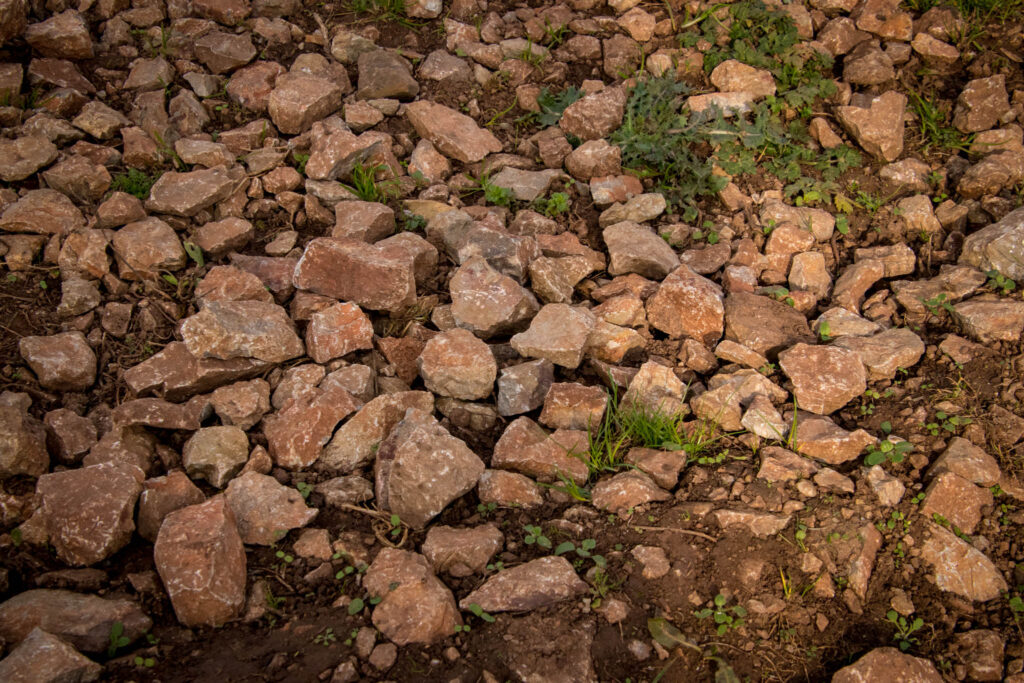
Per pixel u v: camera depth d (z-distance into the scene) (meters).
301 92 4.69
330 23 5.32
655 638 2.82
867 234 4.38
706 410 3.54
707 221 4.48
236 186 4.37
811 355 3.60
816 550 3.04
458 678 2.67
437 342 3.63
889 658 2.77
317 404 3.40
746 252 4.25
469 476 3.23
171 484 3.08
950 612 2.97
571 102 4.92
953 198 4.53
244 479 3.16
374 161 4.55
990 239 4.04
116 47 5.00
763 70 4.90
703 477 3.31
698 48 5.10
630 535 3.12
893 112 4.66
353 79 5.10
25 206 3.98
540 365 3.66
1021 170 4.44
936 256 4.26
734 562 3.02
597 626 2.85
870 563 3.03
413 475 3.12
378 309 3.88
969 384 3.60
